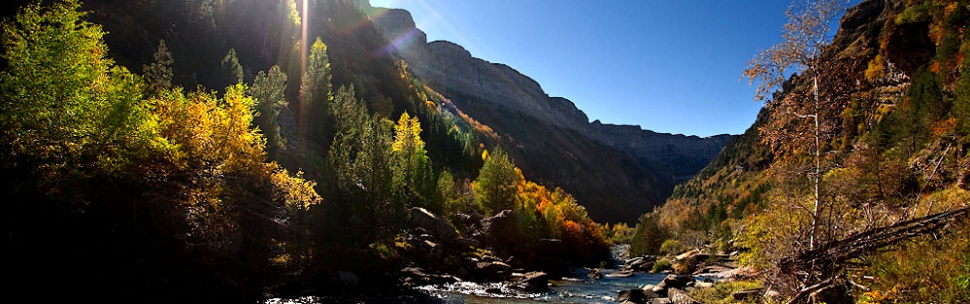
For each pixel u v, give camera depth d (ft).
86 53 48.91
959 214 30.40
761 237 46.52
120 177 52.29
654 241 264.11
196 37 231.91
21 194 44.83
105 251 53.36
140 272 56.13
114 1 205.26
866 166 36.50
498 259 131.64
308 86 213.05
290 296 73.87
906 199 38.86
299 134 190.60
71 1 48.85
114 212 54.90
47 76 44.34
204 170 63.98
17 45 45.21
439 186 166.50
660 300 69.77
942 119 105.09
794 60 36.45
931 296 24.08
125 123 49.06
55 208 47.73
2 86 42.45
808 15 36.11
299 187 75.36
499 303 79.36
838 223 34.68
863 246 31.60
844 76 35.47
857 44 179.83
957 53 129.49
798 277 35.40
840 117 36.29
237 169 69.31
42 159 44.47
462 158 340.80
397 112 351.46
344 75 350.02
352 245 97.96
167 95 66.08
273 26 329.52
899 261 28.89
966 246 27.09
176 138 62.75
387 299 78.02
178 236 61.16
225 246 68.80
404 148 191.72
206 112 68.59
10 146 42.63
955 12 140.56
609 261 233.35
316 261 85.87
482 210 185.78
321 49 276.82
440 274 106.22
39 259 46.62
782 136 37.76
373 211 104.37
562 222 220.43
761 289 44.37
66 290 48.24
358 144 180.86
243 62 270.26
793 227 39.04
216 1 295.07
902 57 155.63
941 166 42.80
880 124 114.42
